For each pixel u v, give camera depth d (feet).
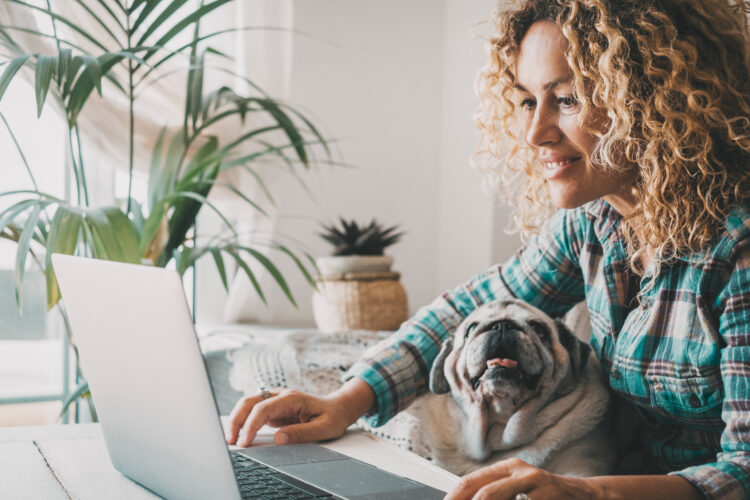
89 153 8.57
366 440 3.17
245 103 6.86
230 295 9.73
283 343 6.88
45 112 8.40
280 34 9.22
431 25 10.80
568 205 3.07
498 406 3.24
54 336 8.68
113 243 5.27
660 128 2.80
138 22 6.08
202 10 6.04
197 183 6.34
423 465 2.81
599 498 2.27
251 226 9.27
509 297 3.84
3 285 8.45
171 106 8.60
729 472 2.42
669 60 2.81
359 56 10.39
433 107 10.89
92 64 5.42
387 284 8.66
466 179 10.36
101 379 2.52
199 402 2.06
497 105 3.65
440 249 10.95
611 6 2.82
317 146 10.11
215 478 2.08
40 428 3.22
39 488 2.40
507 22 3.20
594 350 3.58
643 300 3.14
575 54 2.80
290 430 3.02
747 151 2.80
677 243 2.89
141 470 2.44
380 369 3.50
